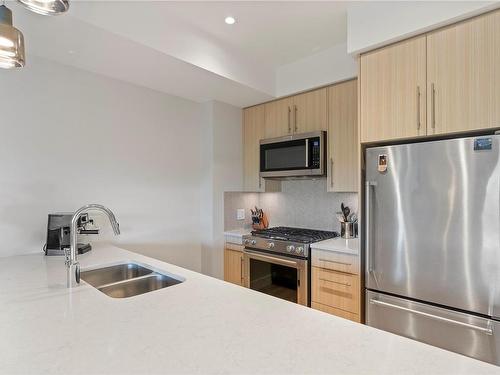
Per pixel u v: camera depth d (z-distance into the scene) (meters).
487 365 0.69
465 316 1.51
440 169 1.59
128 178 2.41
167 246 2.69
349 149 2.39
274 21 1.99
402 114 1.75
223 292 1.20
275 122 2.91
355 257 2.02
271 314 0.98
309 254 2.32
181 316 0.96
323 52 2.47
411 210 1.69
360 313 1.94
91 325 0.89
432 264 1.61
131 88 2.43
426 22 1.61
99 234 2.23
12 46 1.06
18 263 1.65
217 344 0.78
